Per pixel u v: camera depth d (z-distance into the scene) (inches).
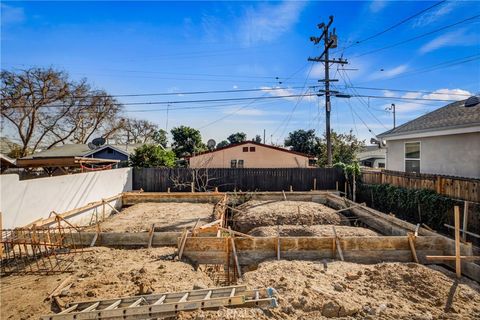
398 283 195.3
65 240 293.6
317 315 155.9
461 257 217.3
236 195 564.1
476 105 427.5
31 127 903.7
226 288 177.2
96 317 148.4
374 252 265.4
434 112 543.5
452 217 337.4
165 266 235.3
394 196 450.0
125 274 216.1
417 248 264.1
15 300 179.5
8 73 831.1
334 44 646.5
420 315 156.1
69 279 207.9
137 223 388.8
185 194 556.1
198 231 300.7
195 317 148.5
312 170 631.8
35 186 322.7
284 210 443.2
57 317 147.7
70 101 962.7
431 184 386.9
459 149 395.5
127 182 601.0
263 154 741.3
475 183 316.5
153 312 151.3
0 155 383.6
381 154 1390.3
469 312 162.1
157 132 1736.0
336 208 523.5
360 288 191.0
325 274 218.1
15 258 249.6
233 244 264.5
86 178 435.8
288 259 264.2
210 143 884.6
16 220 293.6
